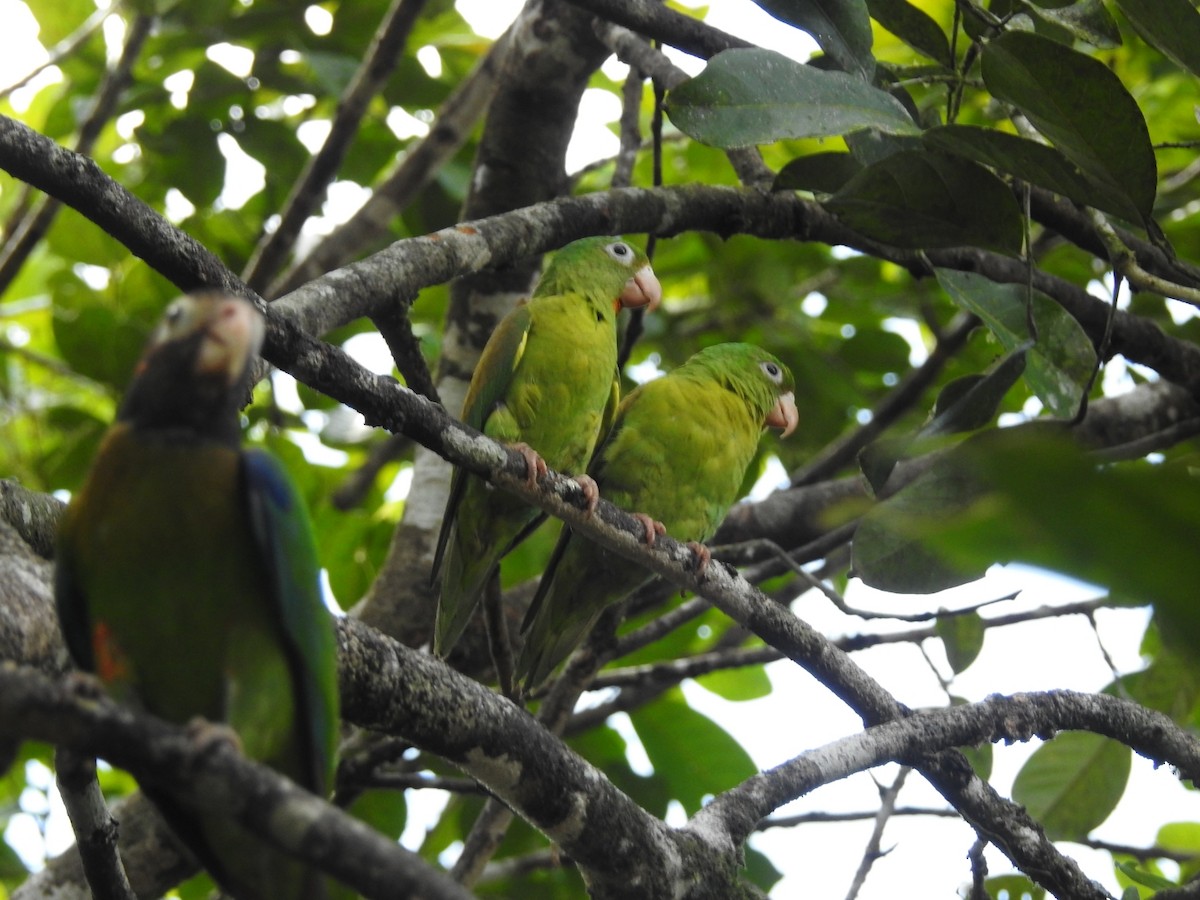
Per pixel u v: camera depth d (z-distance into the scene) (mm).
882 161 7844
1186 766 8289
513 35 12258
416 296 8414
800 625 8039
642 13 9648
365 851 3695
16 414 14719
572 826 6578
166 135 14062
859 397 15758
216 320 5133
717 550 11891
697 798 13188
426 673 6289
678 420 11156
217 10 13516
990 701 7918
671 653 14023
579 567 10492
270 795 3758
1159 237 7438
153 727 3785
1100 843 10922
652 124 10906
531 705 14719
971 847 7934
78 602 5219
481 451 7301
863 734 7543
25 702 3641
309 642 5121
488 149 12547
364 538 13852
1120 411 13383
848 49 8266
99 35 14938
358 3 14383
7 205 17016
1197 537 1774
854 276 16484
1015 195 8305
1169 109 14477
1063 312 9352
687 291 17094
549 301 11344
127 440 5109
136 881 9492
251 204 15852
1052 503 1808
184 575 5059
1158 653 11883
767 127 7219
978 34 8586
